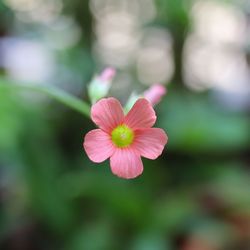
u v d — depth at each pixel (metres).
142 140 0.12
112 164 0.12
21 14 0.29
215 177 0.27
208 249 0.23
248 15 0.36
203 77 0.37
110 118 0.12
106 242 0.23
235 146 0.27
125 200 0.24
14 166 0.24
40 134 0.25
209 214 0.25
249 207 0.25
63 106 0.28
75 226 0.24
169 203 0.25
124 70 0.32
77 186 0.24
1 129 0.23
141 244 0.23
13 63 0.32
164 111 0.29
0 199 0.25
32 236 0.25
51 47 0.29
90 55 0.30
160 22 0.32
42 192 0.24
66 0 0.32
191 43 0.35
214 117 0.29
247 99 0.37
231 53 0.37
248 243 0.23
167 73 0.35
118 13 0.34
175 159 0.28
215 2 0.33
